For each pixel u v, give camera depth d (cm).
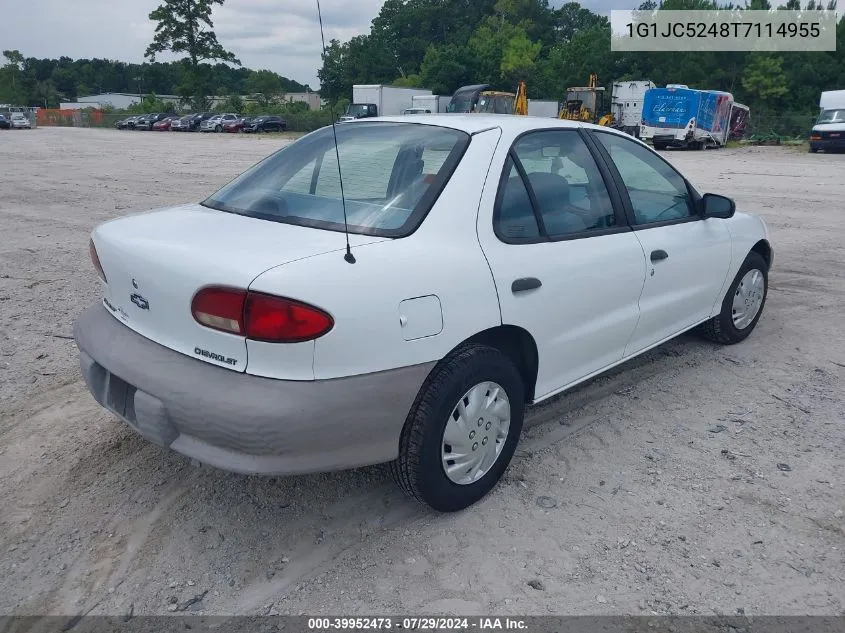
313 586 282
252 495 339
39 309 617
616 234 396
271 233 297
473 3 10950
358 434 275
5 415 415
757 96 5628
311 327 256
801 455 381
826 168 2245
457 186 317
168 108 8038
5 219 1088
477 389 314
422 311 286
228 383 262
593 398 450
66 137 4347
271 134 5378
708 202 472
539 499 339
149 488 344
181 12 7631
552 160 372
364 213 310
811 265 821
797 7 6172
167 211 353
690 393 459
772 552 304
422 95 4641
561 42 10350
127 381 287
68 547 303
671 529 318
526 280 330
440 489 310
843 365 508
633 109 3994
